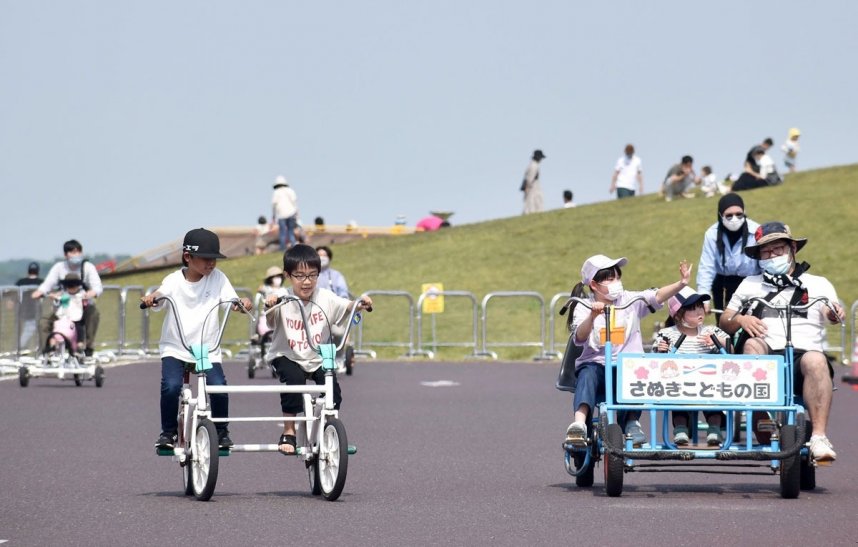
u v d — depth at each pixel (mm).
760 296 24688
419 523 19562
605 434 22500
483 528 19109
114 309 63688
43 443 30484
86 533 18625
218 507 21156
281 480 24875
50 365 47500
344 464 21578
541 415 38281
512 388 48219
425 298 67875
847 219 85000
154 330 69438
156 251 104562
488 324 70625
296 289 22844
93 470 25922
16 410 38344
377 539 18156
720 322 25094
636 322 24016
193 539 18141
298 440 23078
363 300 22766
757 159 97062
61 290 48031
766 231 24469
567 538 18266
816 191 91812
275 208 98875
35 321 54562
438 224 133625
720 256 27922
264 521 19688
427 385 49469
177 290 23078
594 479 25328
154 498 22203
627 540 18094
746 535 18469
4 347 52312
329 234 137000
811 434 22953
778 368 22875
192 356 22859
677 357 22812
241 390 22062
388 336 71250
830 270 77812
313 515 20297
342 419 36938
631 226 91125
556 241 90312
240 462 27594
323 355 22156
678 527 19203
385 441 31656
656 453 22375
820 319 24516
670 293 23391
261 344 53562
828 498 22516
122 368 57469
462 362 63719
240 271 91312
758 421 23938
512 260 87500
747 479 25438
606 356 22844
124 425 34438
